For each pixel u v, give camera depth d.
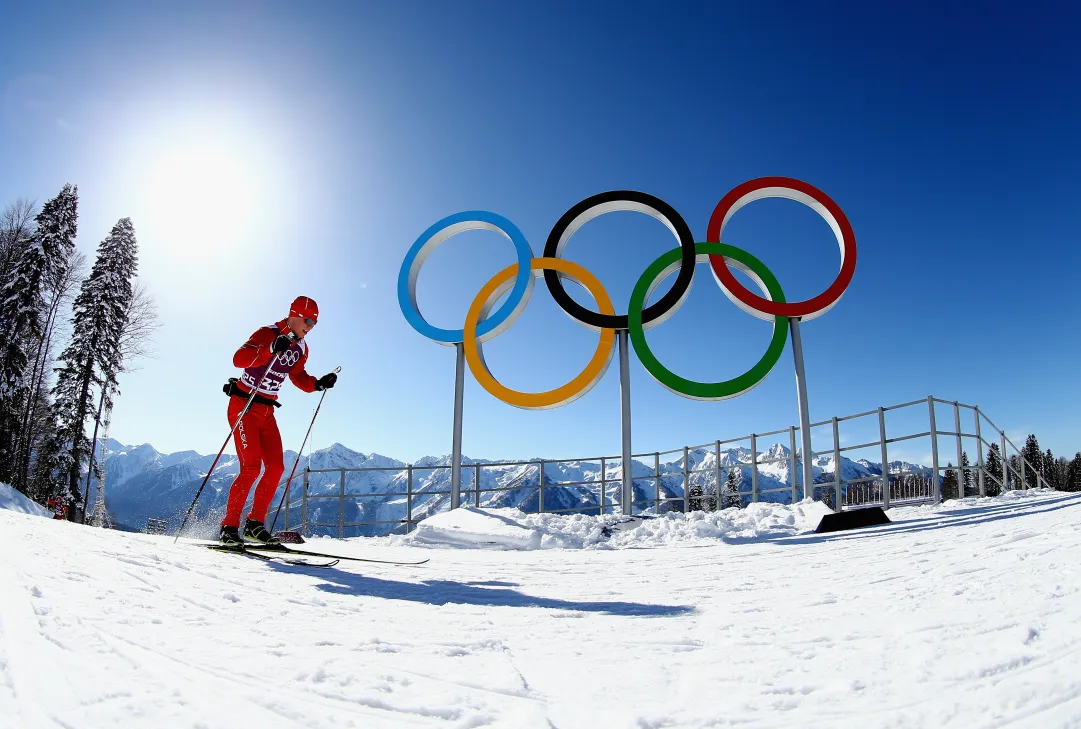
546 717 1.20
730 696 1.31
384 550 6.13
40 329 23.36
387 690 1.35
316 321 4.70
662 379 8.79
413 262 10.05
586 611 2.46
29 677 1.24
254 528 4.33
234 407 4.35
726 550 5.24
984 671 1.30
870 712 1.16
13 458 22.66
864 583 2.64
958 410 8.70
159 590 2.28
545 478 10.02
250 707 1.18
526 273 9.51
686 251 9.16
